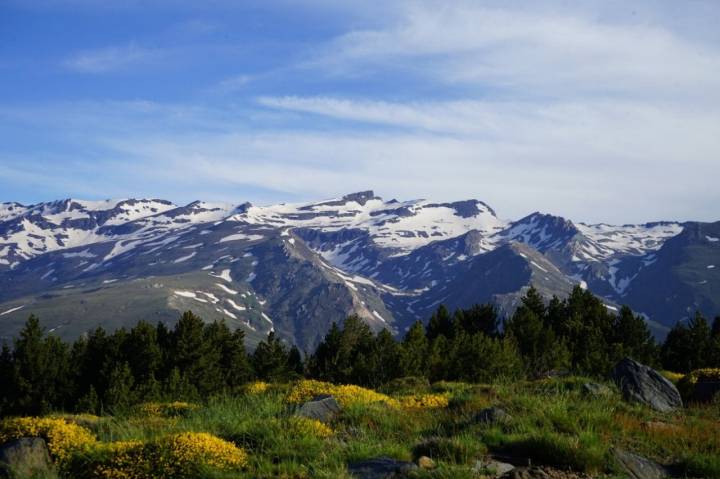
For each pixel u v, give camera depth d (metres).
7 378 57.78
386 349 52.53
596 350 47.00
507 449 13.48
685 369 52.66
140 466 12.73
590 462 12.37
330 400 18.91
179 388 52.12
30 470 13.16
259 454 13.62
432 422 16.78
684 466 12.93
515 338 48.34
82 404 47.19
